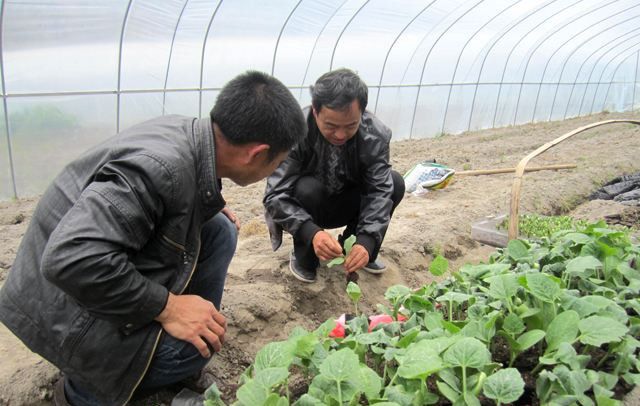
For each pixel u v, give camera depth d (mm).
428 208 5887
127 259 1913
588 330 1878
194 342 2111
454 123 13047
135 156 1898
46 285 2008
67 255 1777
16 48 6152
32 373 2496
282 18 8141
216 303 2697
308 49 9055
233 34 7934
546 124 15312
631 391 1884
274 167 2166
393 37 10047
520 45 12984
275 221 3338
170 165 1921
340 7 8445
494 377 1680
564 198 6180
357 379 1662
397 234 4809
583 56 15680
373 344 2080
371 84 10469
